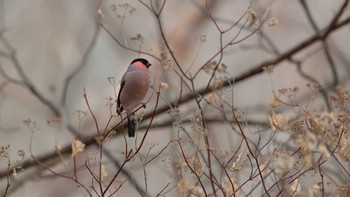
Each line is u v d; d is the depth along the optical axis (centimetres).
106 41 2042
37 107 1927
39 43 2127
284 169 761
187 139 955
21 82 1327
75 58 2092
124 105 906
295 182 795
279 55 1288
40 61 2103
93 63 2017
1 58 1952
